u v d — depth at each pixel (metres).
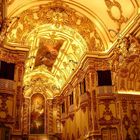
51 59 24.98
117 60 17.08
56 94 28.19
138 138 16.12
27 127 26.97
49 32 20.08
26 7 17.31
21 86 16.27
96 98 17.39
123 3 15.52
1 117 15.07
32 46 21.59
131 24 15.19
